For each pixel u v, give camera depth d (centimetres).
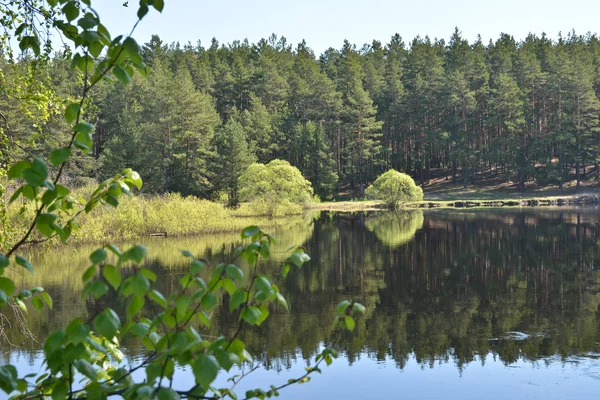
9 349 912
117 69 192
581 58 7325
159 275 1581
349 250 2167
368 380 799
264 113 6531
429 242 2394
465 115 7088
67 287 1410
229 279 212
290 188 4322
